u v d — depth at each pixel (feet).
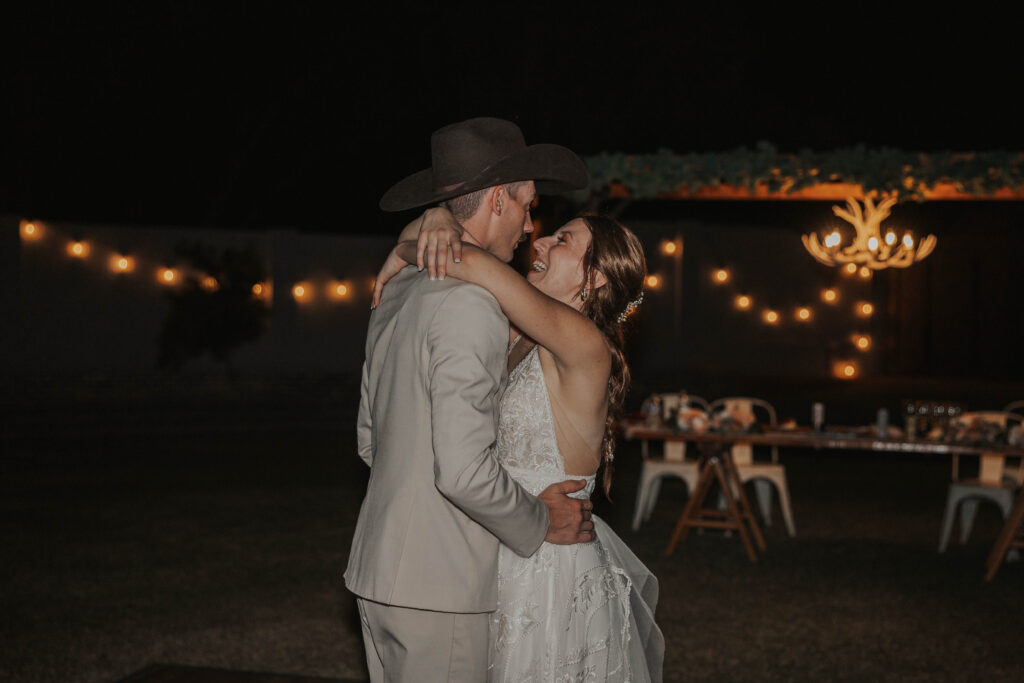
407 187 7.33
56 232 45.14
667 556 20.59
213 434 39.99
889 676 13.43
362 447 7.16
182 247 46.60
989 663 13.98
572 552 6.89
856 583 18.43
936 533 23.27
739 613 16.38
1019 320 57.06
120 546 20.67
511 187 6.68
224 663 13.70
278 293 47.98
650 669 7.58
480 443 5.85
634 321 7.98
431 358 6.00
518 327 6.43
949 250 57.82
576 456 6.96
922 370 57.16
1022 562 20.34
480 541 6.25
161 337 46.39
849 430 22.43
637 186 24.91
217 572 18.62
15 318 44.45
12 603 16.48
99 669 13.41
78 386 43.55
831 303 50.29
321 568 18.98
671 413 23.77
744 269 48.85
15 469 30.76
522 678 6.72
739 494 20.93
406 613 6.22
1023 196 23.04
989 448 20.39
